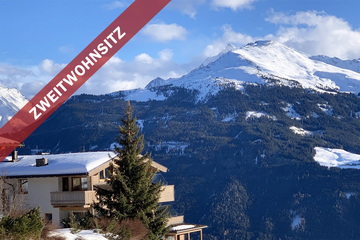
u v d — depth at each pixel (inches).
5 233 856.3
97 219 1223.5
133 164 1343.5
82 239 1014.4
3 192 1443.2
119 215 1258.6
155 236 1277.1
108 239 1094.4
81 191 1430.9
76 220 1279.5
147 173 1376.7
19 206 1342.3
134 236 1192.2
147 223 1286.9
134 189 1312.7
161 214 1375.5
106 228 1143.0
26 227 875.4
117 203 1298.0
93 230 1133.7
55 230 1037.8
